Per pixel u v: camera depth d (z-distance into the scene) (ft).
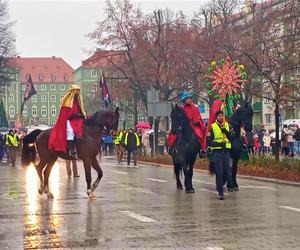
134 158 97.19
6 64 199.00
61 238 29.40
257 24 99.50
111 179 66.13
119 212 38.55
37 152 50.39
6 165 107.45
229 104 55.93
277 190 51.96
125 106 189.88
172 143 52.08
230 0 207.62
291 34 64.59
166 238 29.09
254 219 34.91
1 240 28.99
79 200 45.78
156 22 118.62
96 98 276.41
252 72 95.71
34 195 50.01
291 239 28.48
